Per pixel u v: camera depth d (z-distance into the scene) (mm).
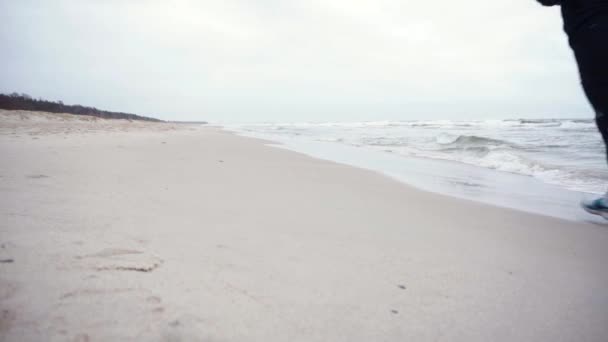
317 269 1587
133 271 1323
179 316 1067
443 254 1950
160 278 1302
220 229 2021
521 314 1331
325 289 1396
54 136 8070
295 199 3123
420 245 2082
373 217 2701
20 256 1330
